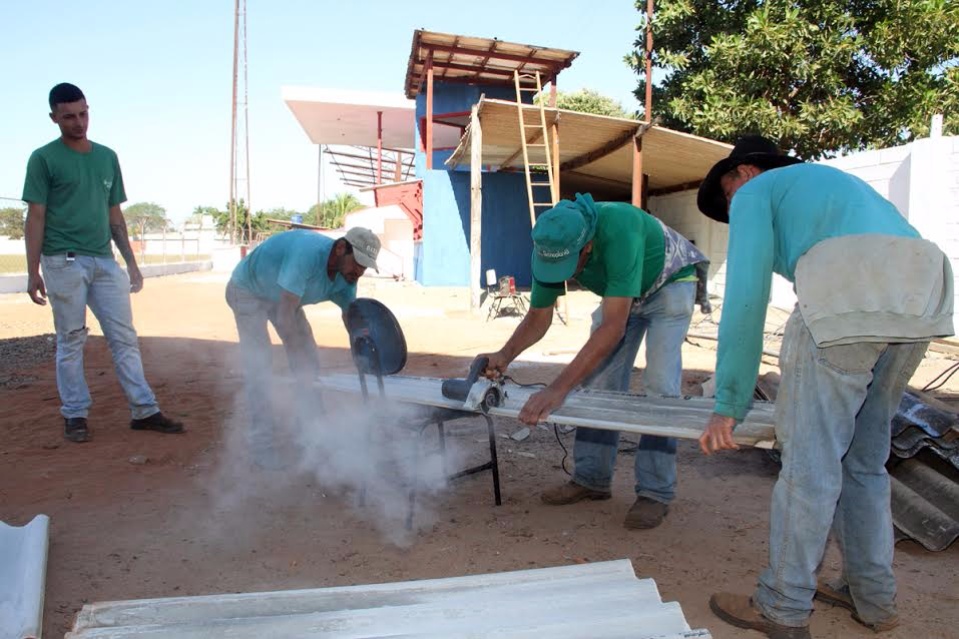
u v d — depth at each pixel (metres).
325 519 3.72
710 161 14.74
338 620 2.37
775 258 2.51
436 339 9.76
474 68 19.11
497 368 3.68
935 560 3.31
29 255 4.64
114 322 5.04
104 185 4.90
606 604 2.52
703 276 3.96
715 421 2.51
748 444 2.64
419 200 21.47
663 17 16.23
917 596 2.95
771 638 2.57
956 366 6.66
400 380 4.31
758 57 14.59
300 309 4.51
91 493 3.98
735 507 3.95
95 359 8.05
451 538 3.50
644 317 3.82
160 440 5.00
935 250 2.27
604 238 3.30
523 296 15.67
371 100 24.88
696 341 9.74
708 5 16.12
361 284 20.70
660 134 13.30
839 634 2.67
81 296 4.82
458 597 2.58
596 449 3.93
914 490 3.73
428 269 19.27
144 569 3.11
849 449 2.62
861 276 2.24
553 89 19.28
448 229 19.22
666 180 18.62
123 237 5.23
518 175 19.62
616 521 3.75
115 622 2.41
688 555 3.34
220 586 2.98
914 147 9.70
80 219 4.77
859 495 2.61
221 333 10.23
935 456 3.95
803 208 2.39
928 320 2.21
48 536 3.24
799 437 2.42
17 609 2.53
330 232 24.66
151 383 6.89
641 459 3.71
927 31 14.30
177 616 2.46
